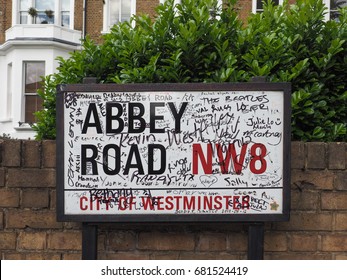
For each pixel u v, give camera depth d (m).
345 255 3.28
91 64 3.92
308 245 3.29
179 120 3.05
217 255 3.29
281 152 3.03
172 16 3.82
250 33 3.76
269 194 3.04
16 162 3.29
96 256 3.13
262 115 3.04
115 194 3.04
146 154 3.05
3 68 17.61
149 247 3.30
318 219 3.29
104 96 3.05
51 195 3.30
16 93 16.50
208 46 3.69
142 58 3.83
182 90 3.05
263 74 3.45
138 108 3.05
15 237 3.30
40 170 3.30
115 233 3.30
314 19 3.71
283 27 3.93
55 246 3.31
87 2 17.38
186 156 3.05
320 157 3.28
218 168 3.05
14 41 16.36
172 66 3.56
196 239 3.30
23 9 17.94
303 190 3.29
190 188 3.05
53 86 4.38
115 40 4.08
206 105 3.05
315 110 3.56
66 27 17.20
